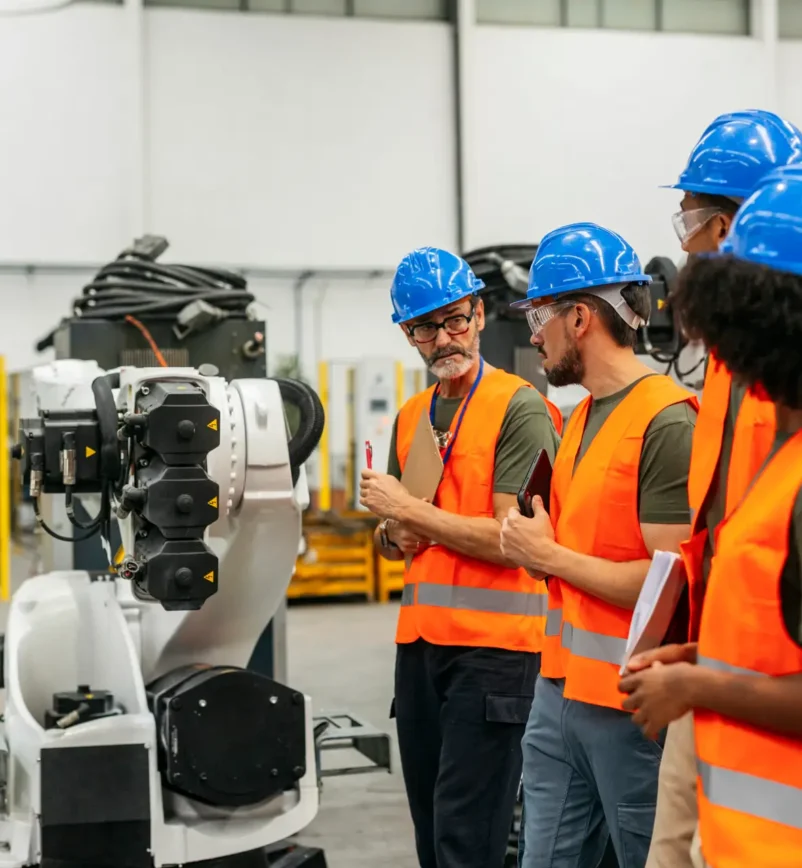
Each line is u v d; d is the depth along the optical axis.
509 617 2.37
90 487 2.29
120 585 2.94
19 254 9.45
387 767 4.38
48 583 2.95
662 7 10.73
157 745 2.48
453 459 2.45
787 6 11.04
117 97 9.54
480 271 4.17
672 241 10.66
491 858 2.38
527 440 2.36
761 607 1.24
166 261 9.77
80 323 3.75
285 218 10.04
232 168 9.90
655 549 1.79
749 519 1.27
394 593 9.45
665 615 1.49
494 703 2.35
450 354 2.43
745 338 1.20
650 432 1.82
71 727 2.48
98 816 2.42
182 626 2.62
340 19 10.09
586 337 1.94
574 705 1.89
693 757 1.58
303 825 2.56
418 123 10.30
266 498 2.41
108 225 9.58
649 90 10.58
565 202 10.45
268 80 9.95
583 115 10.48
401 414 2.67
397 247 10.30
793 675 1.22
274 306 11.67
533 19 10.49
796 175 1.23
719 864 1.27
